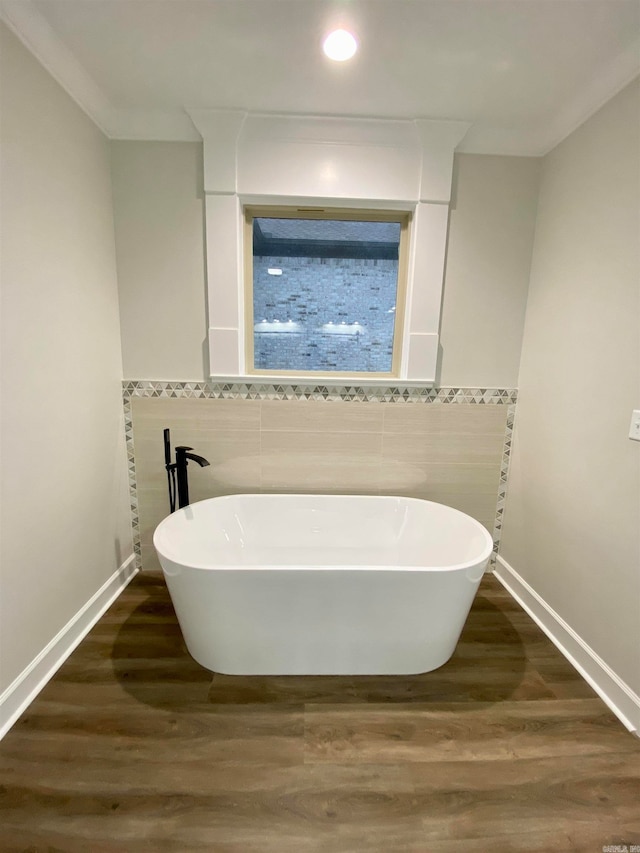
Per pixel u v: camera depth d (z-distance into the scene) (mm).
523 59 1469
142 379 2102
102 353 1900
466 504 2293
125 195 1935
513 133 1916
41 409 1477
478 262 2041
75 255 1662
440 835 1053
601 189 1562
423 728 1352
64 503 1629
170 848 1012
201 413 2143
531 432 2037
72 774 1177
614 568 1479
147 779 1168
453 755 1263
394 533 2158
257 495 2152
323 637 1513
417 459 2232
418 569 1413
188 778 1175
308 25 1334
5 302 1292
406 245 2074
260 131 1847
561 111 1746
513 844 1038
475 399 2172
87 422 1787
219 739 1295
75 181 1646
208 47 1442
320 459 2219
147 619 1881
